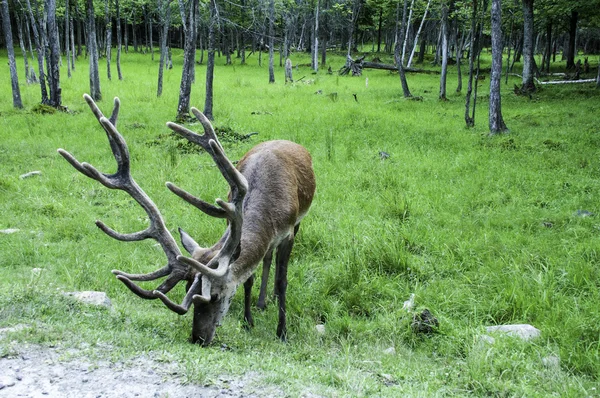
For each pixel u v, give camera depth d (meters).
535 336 4.80
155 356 3.43
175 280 3.99
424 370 4.15
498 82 14.47
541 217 8.02
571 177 9.97
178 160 10.80
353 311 5.58
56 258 6.32
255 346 4.25
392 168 10.70
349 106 19.89
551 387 3.96
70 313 4.09
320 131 14.36
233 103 20.36
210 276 3.64
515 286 5.69
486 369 4.11
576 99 21.83
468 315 5.45
